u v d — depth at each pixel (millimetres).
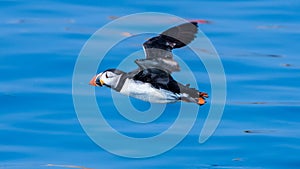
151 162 13867
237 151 14203
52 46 18531
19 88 16422
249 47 19047
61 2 21750
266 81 17141
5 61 17688
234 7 21750
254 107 15867
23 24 19984
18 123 15016
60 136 14609
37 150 14172
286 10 21516
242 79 17203
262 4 22000
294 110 15727
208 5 21781
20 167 13586
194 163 13805
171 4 21625
